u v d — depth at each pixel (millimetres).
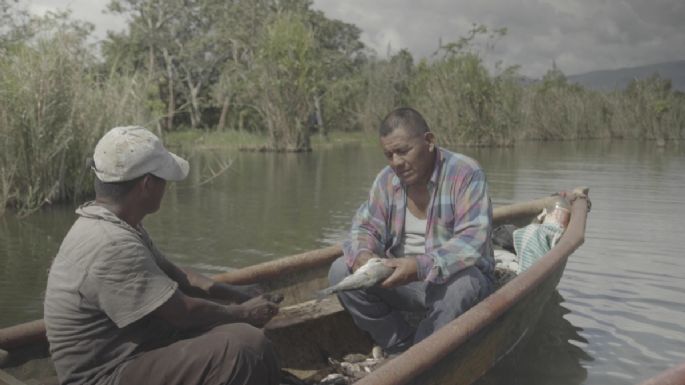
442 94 27234
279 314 3732
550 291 4289
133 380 2283
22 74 9430
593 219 8258
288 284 4180
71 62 9883
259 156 21938
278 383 2512
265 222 8211
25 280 5562
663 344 3941
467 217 3328
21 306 4828
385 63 45281
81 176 9969
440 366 2756
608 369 3582
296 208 9422
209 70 42094
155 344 2414
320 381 3406
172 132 36125
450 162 3416
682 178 13539
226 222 8227
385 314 3615
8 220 8445
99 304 2230
